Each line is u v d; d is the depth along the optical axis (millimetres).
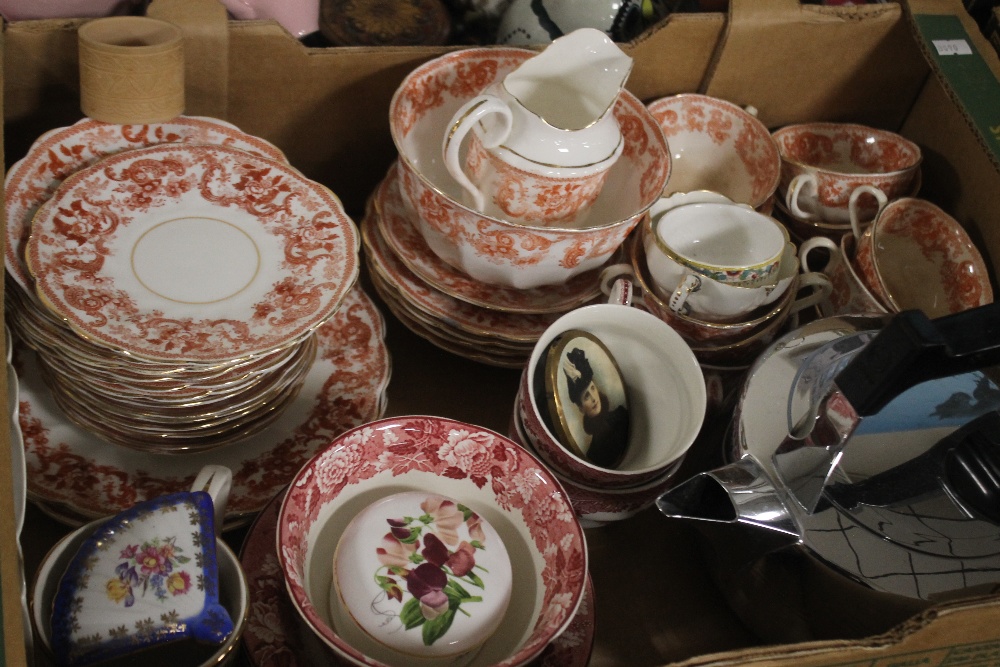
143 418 598
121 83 621
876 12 844
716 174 899
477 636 521
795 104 916
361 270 832
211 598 465
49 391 661
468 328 708
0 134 538
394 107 714
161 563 470
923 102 920
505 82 676
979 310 467
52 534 609
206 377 575
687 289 688
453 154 647
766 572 568
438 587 529
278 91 749
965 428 591
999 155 786
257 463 655
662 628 643
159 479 633
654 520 701
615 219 771
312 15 778
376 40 792
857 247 777
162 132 686
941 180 888
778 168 836
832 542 538
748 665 471
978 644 512
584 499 616
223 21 680
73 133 652
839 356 578
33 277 565
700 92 875
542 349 640
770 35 831
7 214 607
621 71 676
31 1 656
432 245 707
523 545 590
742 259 738
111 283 587
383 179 776
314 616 476
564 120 704
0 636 381
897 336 461
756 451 580
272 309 603
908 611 537
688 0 869
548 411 622
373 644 516
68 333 562
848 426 523
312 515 557
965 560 539
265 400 633
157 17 666
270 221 659
